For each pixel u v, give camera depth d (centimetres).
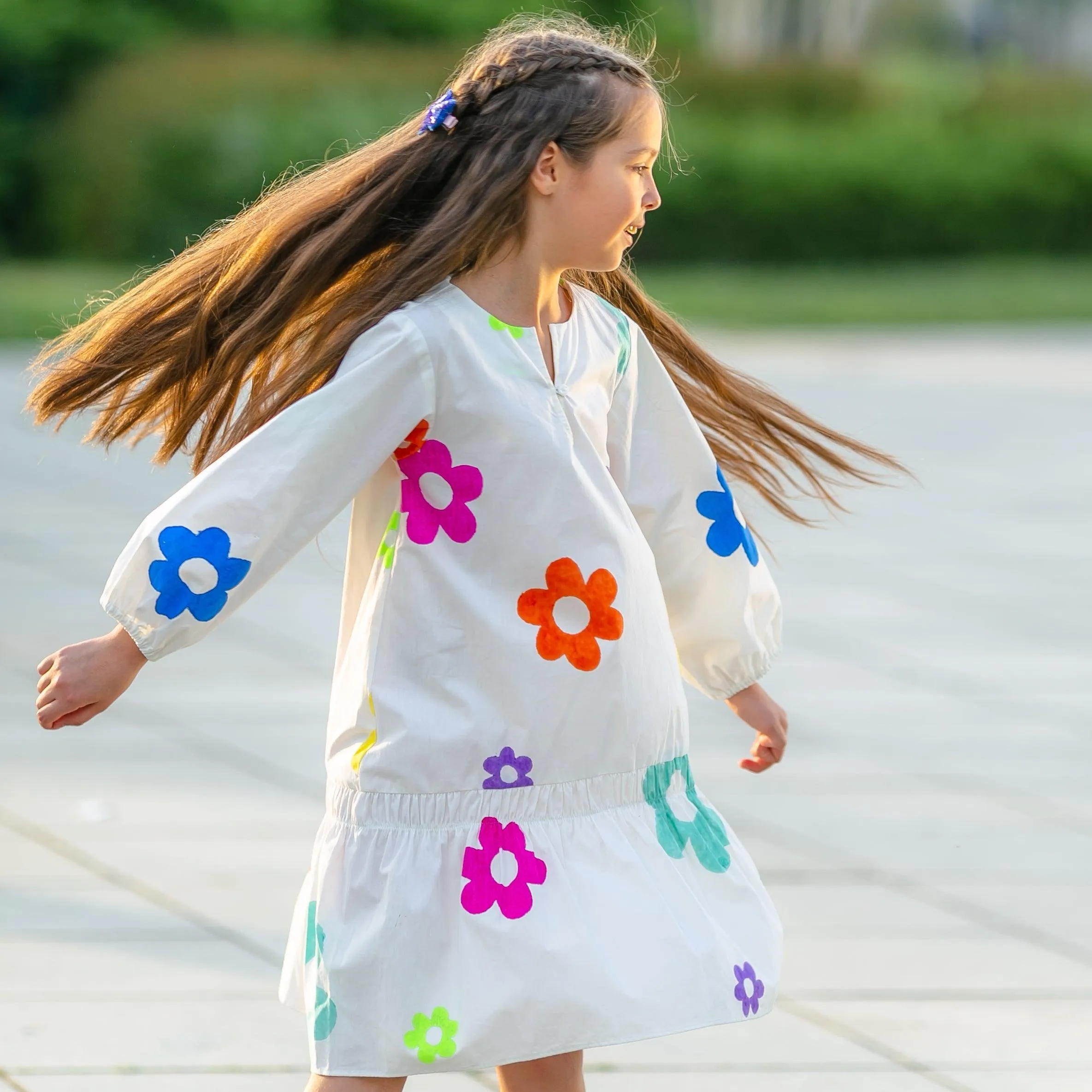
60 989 574
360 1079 397
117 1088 510
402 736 401
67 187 3528
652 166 420
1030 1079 528
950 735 881
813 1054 542
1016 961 613
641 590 420
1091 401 2164
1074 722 908
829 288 3578
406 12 4369
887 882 686
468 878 397
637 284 475
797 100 4300
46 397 443
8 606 1123
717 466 463
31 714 888
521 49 413
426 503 407
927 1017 568
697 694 942
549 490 405
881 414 2020
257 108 3516
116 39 3753
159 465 447
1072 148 4153
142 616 386
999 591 1216
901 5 6862
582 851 405
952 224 4078
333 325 404
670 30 4694
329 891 405
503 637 403
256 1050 536
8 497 1487
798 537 1383
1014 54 7162
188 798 765
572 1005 389
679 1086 520
